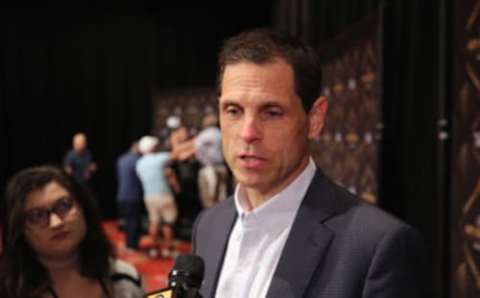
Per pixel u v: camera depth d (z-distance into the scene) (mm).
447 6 2125
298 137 853
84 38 8570
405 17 2992
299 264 890
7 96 8227
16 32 8242
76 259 1547
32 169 1559
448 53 2123
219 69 886
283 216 937
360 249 864
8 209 1481
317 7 4465
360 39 2729
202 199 5445
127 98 8766
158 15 8641
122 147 8820
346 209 927
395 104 2990
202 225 1142
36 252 1506
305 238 905
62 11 8422
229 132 855
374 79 2523
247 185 866
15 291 1457
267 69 824
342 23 3867
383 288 830
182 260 858
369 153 2607
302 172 938
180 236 6426
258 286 917
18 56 8266
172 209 5625
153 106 8266
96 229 1583
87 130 8656
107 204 8703
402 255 848
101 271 1552
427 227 2775
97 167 8703
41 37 8359
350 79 2924
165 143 7930
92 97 8656
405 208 2982
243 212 964
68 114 8555
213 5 8227
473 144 1881
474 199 1882
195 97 7438
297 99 839
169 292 828
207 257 1053
